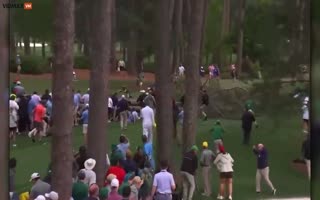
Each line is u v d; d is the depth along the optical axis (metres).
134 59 102.88
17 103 44.91
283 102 41.72
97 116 29.81
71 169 22.55
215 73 84.19
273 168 37.03
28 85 77.88
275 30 40.38
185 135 34.22
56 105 22.27
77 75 93.50
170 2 37.78
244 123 45.16
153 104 50.22
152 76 104.00
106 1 30.02
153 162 33.91
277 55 40.59
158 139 32.47
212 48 96.69
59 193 22.08
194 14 34.25
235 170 36.69
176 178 31.77
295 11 38.59
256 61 50.59
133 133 48.19
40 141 42.25
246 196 30.84
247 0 56.28
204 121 56.66
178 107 47.47
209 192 31.17
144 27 87.25
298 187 32.41
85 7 72.31
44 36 58.69
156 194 24.75
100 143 29.58
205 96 57.22
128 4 86.88
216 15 99.56
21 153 38.09
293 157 39.19
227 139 47.69
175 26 51.66
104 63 30.08
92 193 20.89
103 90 30.09
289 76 40.56
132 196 23.03
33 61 91.31
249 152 42.38
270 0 41.41
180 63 73.38
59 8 22.02
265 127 45.09
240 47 76.44
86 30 74.81
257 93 43.75
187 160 29.67
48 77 88.69
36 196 21.52
